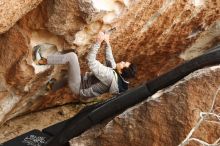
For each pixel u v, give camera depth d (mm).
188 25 8953
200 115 5973
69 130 6500
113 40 8008
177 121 6027
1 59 7090
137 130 6180
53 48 7352
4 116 8055
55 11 6727
